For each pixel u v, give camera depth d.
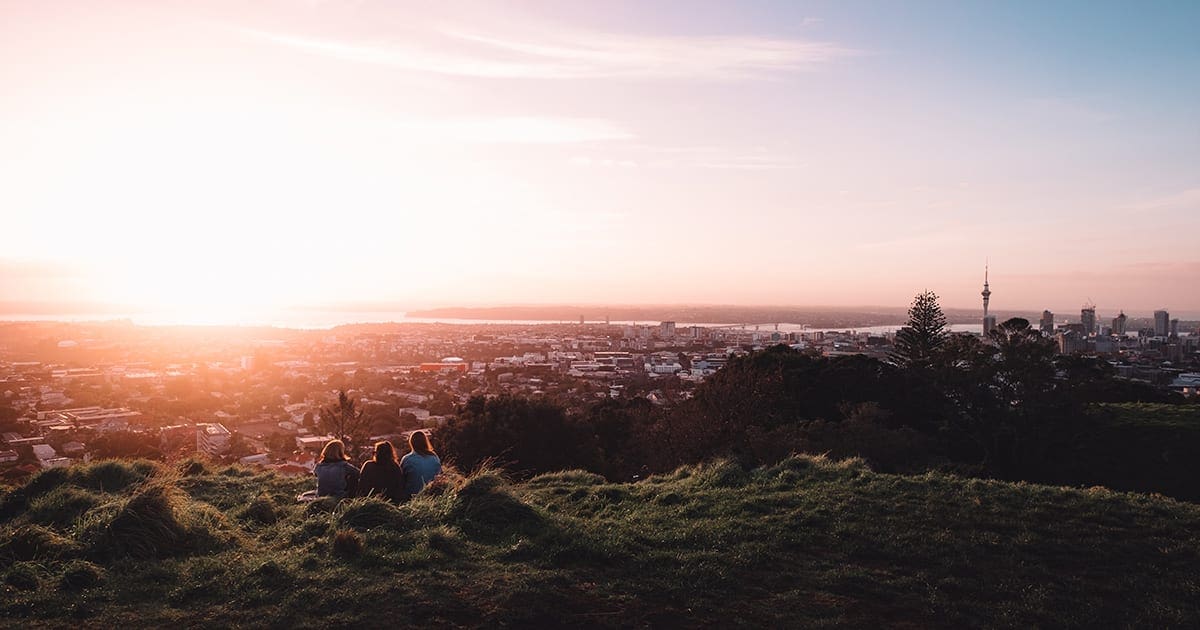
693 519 7.64
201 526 6.63
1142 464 20.33
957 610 5.27
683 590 5.48
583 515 8.05
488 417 24.14
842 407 26.38
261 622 4.59
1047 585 5.79
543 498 8.85
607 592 5.38
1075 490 8.83
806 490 8.82
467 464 22.72
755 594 5.49
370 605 4.91
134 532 6.09
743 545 6.57
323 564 5.74
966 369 26.28
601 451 26.36
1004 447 24.09
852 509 7.84
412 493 8.84
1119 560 6.38
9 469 11.43
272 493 9.35
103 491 8.30
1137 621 5.14
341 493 8.55
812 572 5.99
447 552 6.14
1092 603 5.44
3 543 5.87
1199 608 5.38
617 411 33.50
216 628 4.50
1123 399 34.28
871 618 5.10
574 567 5.88
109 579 5.33
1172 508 7.96
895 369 32.53
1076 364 25.41
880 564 6.27
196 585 5.17
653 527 7.23
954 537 6.88
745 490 8.92
